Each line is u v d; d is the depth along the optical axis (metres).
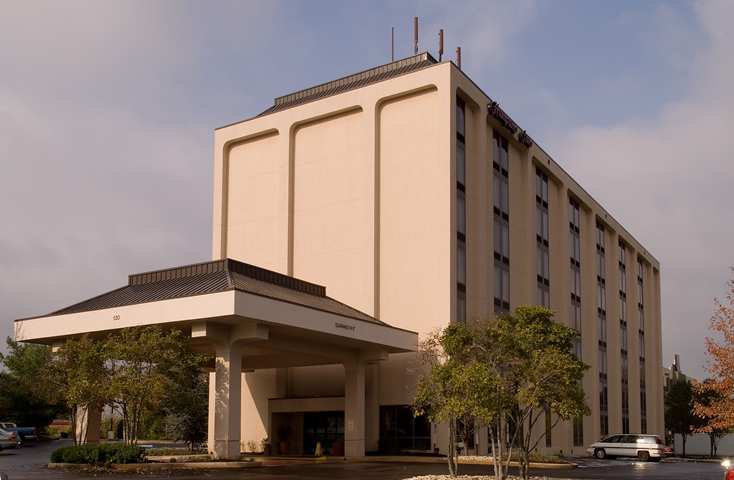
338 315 33.94
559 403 19.62
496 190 47.06
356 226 43.25
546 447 51.28
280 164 46.84
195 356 29.83
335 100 45.22
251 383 45.22
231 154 49.97
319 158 45.81
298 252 45.34
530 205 51.06
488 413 19.09
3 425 51.50
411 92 42.84
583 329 61.16
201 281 33.12
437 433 38.31
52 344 36.88
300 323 31.77
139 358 28.41
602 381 64.88
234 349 31.39
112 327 31.83
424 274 40.59
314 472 27.03
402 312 40.91
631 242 77.06
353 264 42.91
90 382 28.56
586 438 59.41
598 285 66.12
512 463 33.59
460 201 42.16
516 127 48.97
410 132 42.59
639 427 74.25
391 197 42.59
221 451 30.75
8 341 58.59
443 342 22.97
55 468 27.97
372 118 43.56
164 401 29.78
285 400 42.75
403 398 39.72
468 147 43.78
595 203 65.44
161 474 25.42
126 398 28.16
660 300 88.81
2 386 57.25
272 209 46.97
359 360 38.44
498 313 44.94
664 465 40.03
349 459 36.50
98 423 35.44
